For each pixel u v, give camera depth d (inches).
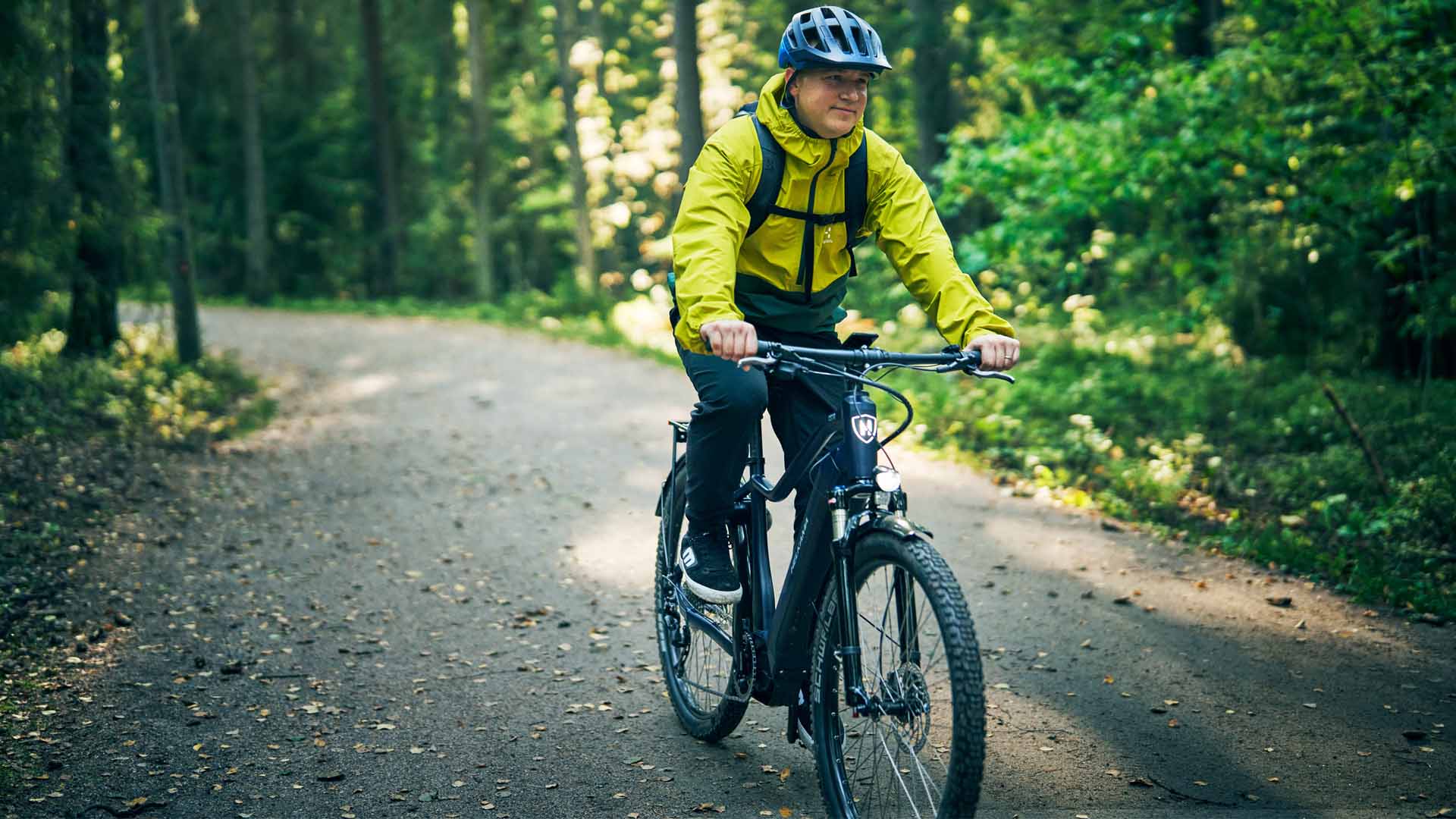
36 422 367.2
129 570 237.6
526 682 176.2
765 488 130.6
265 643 195.5
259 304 1132.5
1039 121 419.8
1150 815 129.3
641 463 340.5
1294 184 368.8
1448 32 308.3
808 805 134.2
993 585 218.7
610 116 1264.8
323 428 423.5
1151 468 301.6
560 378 525.7
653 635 196.7
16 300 344.8
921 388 414.0
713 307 111.7
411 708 166.4
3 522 259.0
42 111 347.6
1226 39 425.7
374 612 212.4
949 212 453.4
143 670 182.1
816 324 128.1
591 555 248.2
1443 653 178.7
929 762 110.3
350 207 1330.0
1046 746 148.4
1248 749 146.1
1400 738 148.3
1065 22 502.9
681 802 135.6
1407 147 309.1
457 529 274.4
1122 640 187.6
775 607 131.3
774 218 120.6
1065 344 494.6
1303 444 329.7
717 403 124.1
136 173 464.4
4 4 329.4
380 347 700.0
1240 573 223.8
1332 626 192.5
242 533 271.4
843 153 118.4
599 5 1171.9
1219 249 463.8
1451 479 256.1
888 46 657.6
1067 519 267.0
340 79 1328.7
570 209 1314.0
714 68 1083.9
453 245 1374.3
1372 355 424.8
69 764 146.8
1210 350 481.4
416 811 134.0
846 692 116.1
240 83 1178.0
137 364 497.4
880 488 112.7
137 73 661.9
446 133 1314.0
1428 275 355.9
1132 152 378.6
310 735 156.7
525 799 137.1
